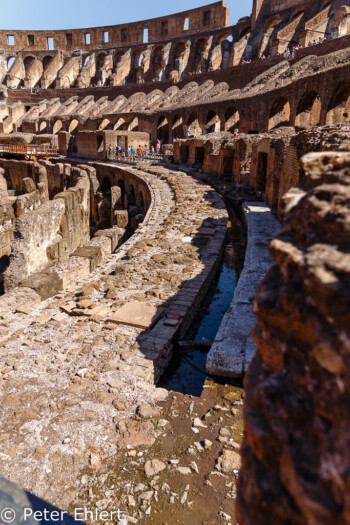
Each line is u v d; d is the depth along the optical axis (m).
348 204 2.04
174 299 8.63
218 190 23.28
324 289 1.67
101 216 31.67
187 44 62.91
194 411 5.34
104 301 8.60
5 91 70.75
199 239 13.10
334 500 1.46
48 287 9.01
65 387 5.70
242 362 6.04
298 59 35.94
